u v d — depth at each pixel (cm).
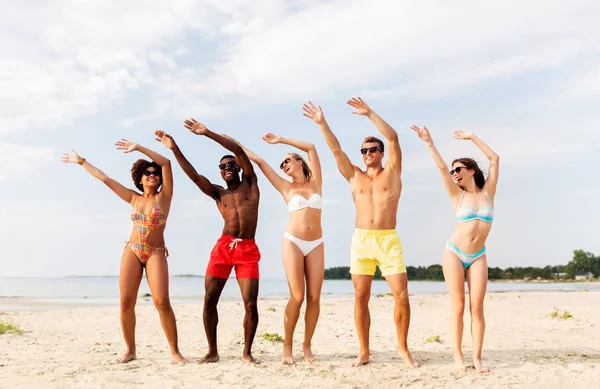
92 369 542
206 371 529
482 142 566
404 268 555
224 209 581
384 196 559
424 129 561
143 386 470
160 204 581
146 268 580
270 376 508
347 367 550
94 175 590
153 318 1102
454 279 532
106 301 2133
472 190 543
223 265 577
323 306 1432
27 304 1864
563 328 895
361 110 562
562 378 477
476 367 517
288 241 577
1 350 688
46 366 564
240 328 939
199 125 574
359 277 564
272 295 2900
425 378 493
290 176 602
